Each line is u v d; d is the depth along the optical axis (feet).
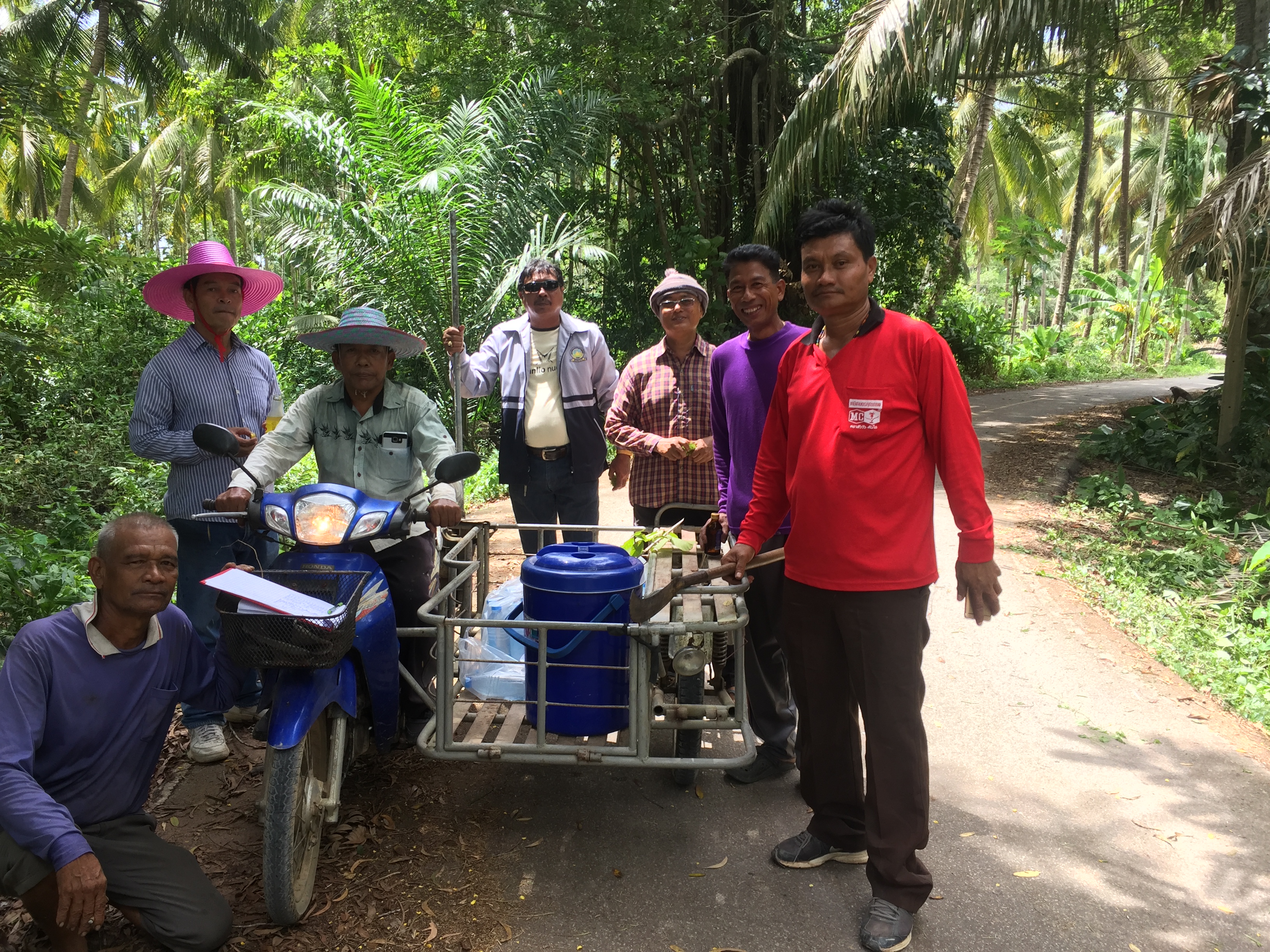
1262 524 30.32
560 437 15.26
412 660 12.05
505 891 9.75
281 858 8.61
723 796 11.88
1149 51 66.54
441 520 11.02
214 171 86.02
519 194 34.76
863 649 8.86
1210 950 9.04
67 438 31.50
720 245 43.83
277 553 14.02
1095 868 10.43
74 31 76.74
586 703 10.48
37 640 8.41
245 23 79.00
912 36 29.66
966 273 86.58
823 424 8.88
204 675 9.56
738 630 10.34
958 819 11.48
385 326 11.86
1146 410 43.55
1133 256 144.15
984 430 49.19
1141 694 15.58
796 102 44.80
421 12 39.29
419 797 11.69
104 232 105.50
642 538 13.12
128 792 8.89
